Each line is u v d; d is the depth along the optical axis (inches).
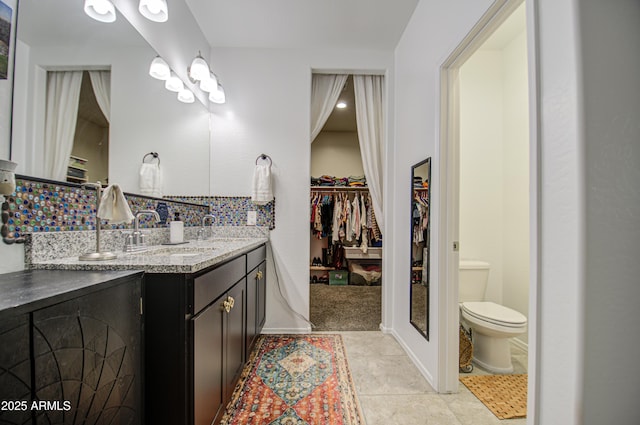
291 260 96.8
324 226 159.8
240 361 63.2
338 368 73.4
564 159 32.6
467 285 87.5
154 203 69.1
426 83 71.9
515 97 90.8
